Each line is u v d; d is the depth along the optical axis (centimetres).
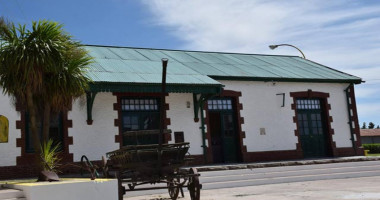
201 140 1803
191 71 1842
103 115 1639
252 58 2341
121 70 1672
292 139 2022
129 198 1177
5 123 1477
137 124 1717
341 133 2161
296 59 2498
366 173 1675
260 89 1994
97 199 905
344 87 2222
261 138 1947
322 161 1681
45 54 1068
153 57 2012
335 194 1111
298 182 1503
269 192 1214
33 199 843
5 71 1088
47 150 1144
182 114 1786
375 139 5516
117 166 1010
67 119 1570
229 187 1397
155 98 1770
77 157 1563
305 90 2105
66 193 874
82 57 1216
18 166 1477
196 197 1017
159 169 986
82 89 1187
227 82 1912
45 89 1126
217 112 1903
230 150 1906
